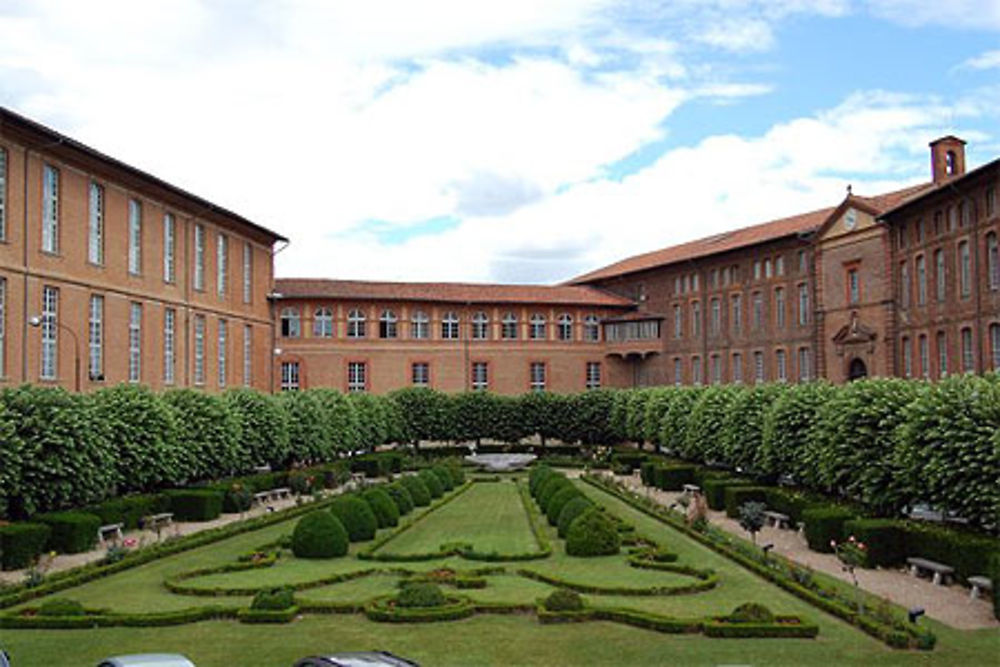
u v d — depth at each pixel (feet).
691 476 146.30
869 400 88.12
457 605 60.49
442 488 143.95
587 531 83.56
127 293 149.28
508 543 92.48
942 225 156.04
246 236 199.72
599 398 219.00
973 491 69.21
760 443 117.70
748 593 66.28
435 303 240.12
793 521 102.12
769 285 214.48
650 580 70.79
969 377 76.89
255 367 205.98
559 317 252.62
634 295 264.93
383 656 36.09
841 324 189.16
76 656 50.44
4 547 77.10
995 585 58.13
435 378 239.50
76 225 135.33
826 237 194.18
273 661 49.62
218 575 74.64
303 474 140.26
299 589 68.74
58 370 130.11
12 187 120.37
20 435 85.20
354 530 93.20
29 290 123.54
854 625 56.24
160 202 160.76
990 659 49.37
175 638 54.44
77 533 86.22
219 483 125.59
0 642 53.47
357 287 236.43
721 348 230.68
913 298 166.81
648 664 48.83
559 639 53.93
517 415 218.59
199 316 176.14
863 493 86.53
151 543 91.20
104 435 95.91
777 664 48.57
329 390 173.68
